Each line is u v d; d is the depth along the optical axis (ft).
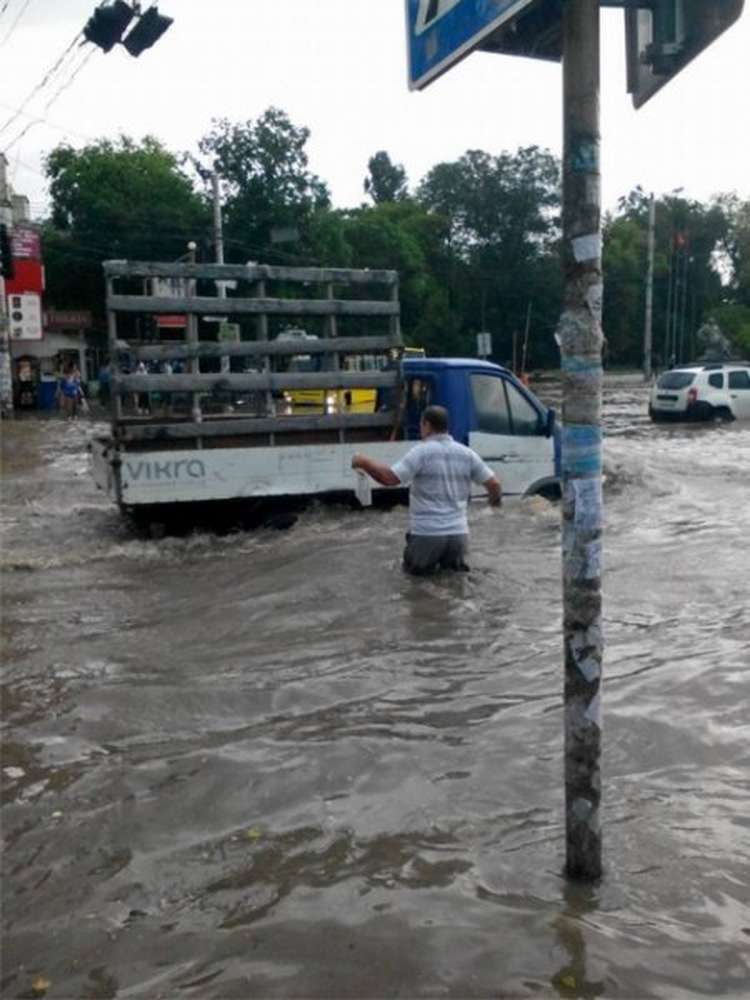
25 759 16.40
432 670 20.34
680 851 12.78
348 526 34.35
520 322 261.44
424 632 22.90
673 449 64.34
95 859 13.04
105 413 118.21
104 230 170.91
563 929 11.00
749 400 89.56
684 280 284.20
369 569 28.48
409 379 37.60
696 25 9.73
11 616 25.45
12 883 12.52
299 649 21.97
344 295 69.51
